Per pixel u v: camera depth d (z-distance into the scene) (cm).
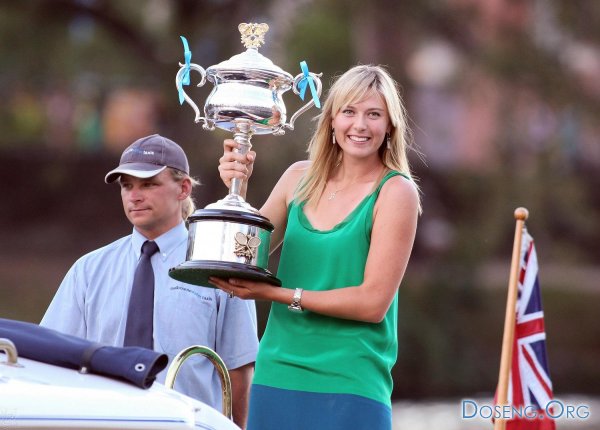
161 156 1641
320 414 1402
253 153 1472
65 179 9738
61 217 9850
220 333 1658
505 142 8281
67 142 9662
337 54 7556
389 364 1441
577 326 9656
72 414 1083
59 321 1664
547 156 8394
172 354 1617
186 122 7525
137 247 1666
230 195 1453
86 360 1174
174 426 1128
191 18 7656
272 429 1423
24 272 8925
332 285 1429
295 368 1422
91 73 8956
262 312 5959
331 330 1422
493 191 8456
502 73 7950
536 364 1789
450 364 7931
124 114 9269
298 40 7519
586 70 8188
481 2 8106
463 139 9244
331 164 1490
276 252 6153
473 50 8081
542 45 8069
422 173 9056
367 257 1429
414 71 8456
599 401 7369
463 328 8219
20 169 9756
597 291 9906
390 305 1451
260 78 1473
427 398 7606
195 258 1404
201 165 7388
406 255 1423
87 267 1680
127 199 1647
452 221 8794
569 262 10125
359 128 1433
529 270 1805
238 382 1673
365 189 1456
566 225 9738
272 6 7562
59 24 8412
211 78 1530
